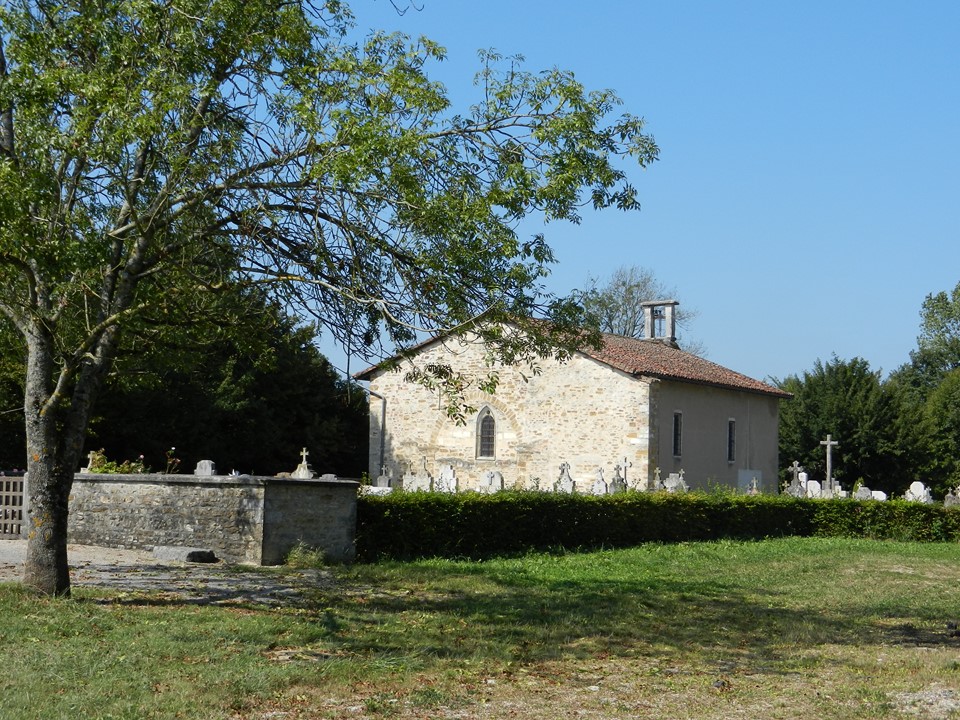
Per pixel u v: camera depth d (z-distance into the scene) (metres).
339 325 13.15
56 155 12.27
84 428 12.63
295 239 12.75
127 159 11.84
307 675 9.22
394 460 39.34
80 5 12.14
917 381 75.06
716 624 13.71
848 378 55.28
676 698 9.29
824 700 9.28
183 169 11.77
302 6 12.84
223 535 17.94
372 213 12.09
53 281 11.90
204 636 10.59
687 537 27.34
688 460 38.16
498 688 9.39
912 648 12.34
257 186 12.33
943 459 56.84
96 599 12.61
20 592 12.15
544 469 36.75
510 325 12.61
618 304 64.81
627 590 16.62
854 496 38.22
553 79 11.87
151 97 11.34
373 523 19.66
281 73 12.36
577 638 12.19
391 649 10.76
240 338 14.55
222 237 12.85
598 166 11.59
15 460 33.16
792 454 54.91
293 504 18.03
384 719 8.15
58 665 8.99
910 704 9.16
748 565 21.62
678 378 36.88
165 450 37.81
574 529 23.89
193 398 38.31
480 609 13.83
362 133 11.09
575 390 36.47
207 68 11.95
